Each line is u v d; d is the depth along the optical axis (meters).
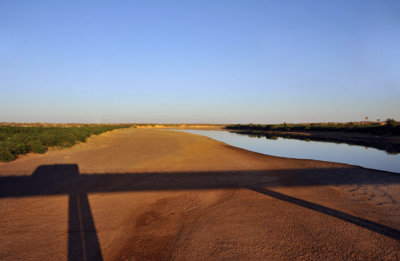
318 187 6.78
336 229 4.03
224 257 3.15
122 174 7.91
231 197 5.80
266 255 3.21
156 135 32.97
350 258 3.16
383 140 27.45
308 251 3.32
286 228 4.06
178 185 6.80
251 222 4.30
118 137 26.80
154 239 3.63
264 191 6.35
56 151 12.59
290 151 18.20
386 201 5.52
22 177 7.03
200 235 3.78
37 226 3.94
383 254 3.26
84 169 8.41
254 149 19.69
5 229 3.80
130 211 4.74
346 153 16.75
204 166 9.95
